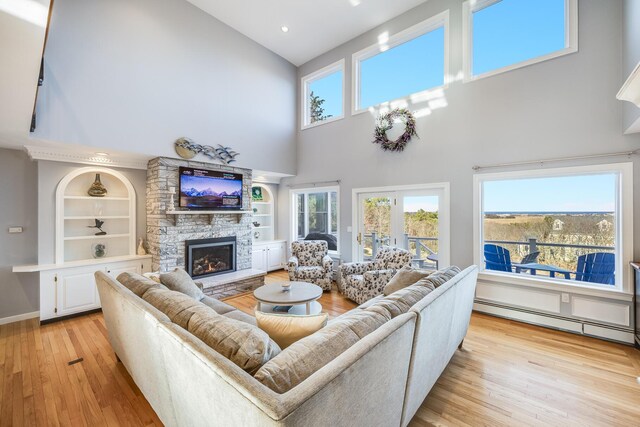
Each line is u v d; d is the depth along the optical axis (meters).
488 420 1.84
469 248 3.98
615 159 2.99
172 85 4.33
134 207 4.52
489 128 3.80
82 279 3.80
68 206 4.11
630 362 2.56
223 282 4.55
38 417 1.89
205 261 4.82
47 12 1.23
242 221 5.43
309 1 4.48
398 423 1.51
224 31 5.02
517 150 3.59
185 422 1.34
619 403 2.00
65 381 2.29
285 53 5.94
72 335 3.18
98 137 3.59
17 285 3.65
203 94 4.71
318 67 6.00
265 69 5.72
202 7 4.64
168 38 4.29
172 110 4.33
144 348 1.63
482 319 3.64
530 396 2.08
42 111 3.18
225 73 5.03
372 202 5.12
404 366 1.44
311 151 6.09
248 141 5.40
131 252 4.47
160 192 4.26
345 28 5.11
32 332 3.26
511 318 3.61
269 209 6.88
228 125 5.07
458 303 2.30
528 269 3.61
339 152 5.58
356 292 4.08
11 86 1.89
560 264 3.41
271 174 6.27
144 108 4.03
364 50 5.21
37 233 3.78
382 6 4.55
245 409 0.88
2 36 1.36
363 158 5.20
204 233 4.82
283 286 3.39
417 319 1.52
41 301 3.48
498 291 3.71
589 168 3.12
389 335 1.26
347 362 1.04
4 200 3.57
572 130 3.23
